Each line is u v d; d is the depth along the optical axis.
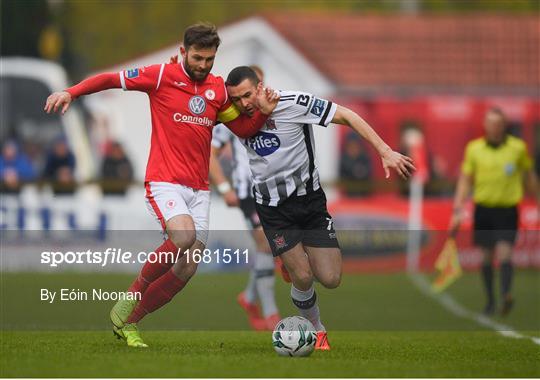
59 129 82.06
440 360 28.00
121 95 79.12
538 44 89.44
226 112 28.81
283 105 28.50
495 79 83.88
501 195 46.84
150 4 94.25
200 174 29.03
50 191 66.25
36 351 28.34
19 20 91.31
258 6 99.19
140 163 78.81
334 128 75.19
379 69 84.44
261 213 29.77
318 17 90.44
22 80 82.88
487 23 91.81
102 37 93.00
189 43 27.88
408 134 76.25
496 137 46.91
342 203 67.44
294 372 24.42
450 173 79.38
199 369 24.66
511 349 31.72
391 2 113.06
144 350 28.86
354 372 24.70
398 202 67.38
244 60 83.38
